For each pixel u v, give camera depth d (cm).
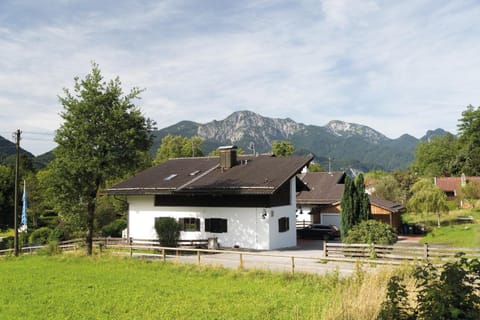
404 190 5978
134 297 1609
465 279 709
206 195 3269
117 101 2806
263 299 1523
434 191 4444
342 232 2952
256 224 3119
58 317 1370
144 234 3606
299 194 4550
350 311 999
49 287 1839
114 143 2734
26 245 4159
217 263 2228
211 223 3297
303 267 2147
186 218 3412
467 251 1953
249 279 1902
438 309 676
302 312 1302
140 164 2900
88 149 2684
